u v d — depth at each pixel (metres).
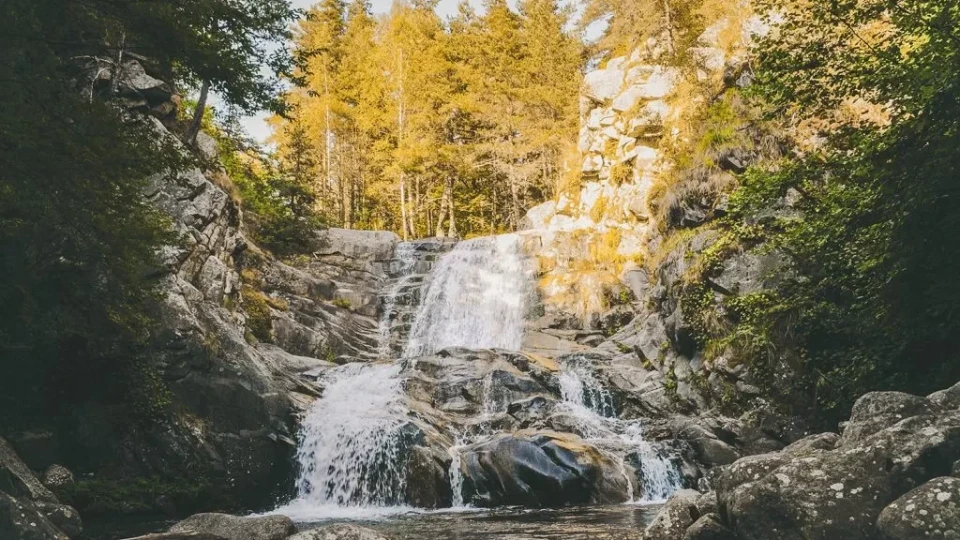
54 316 16.73
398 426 18.84
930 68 11.36
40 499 11.55
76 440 16.92
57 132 12.19
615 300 30.64
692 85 31.30
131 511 15.72
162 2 12.65
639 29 36.28
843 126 15.85
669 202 27.25
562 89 45.94
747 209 18.58
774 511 6.25
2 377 16.34
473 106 46.81
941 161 11.20
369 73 51.41
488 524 13.63
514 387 22.81
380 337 31.72
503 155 48.38
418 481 17.66
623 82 36.91
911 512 5.40
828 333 18.67
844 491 6.12
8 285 15.71
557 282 32.12
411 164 45.72
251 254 28.02
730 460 19.17
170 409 18.20
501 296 32.91
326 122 49.41
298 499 19.06
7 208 14.54
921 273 13.17
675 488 18.47
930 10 12.43
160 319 18.77
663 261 26.77
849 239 15.56
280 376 21.56
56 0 12.34
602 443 19.25
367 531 7.89
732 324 21.69
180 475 17.80
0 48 12.14
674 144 31.44
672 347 24.42
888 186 12.88
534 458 17.14
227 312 21.92
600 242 33.38
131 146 13.79
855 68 14.91
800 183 17.45
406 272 35.25
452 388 22.88
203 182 23.03
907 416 7.04
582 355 26.36
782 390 19.84
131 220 15.95
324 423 19.67
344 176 52.75
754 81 16.62
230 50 13.89
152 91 23.36
